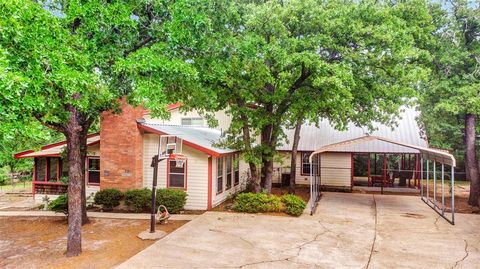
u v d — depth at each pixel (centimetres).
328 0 1394
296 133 1866
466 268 827
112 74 973
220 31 1218
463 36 1661
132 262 844
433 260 880
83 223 1273
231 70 1248
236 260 868
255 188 1577
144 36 1084
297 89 1458
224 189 1750
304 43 1260
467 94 1501
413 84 1584
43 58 707
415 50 1327
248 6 1294
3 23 614
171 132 1598
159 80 941
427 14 1495
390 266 838
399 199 1823
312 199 1446
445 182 2603
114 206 1531
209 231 1138
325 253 930
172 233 1111
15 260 905
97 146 1675
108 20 877
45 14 730
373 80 1433
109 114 1509
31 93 688
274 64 1312
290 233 1127
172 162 1579
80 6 862
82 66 786
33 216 1464
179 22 976
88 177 1683
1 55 602
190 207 1551
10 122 662
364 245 1005
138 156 1570
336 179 2197
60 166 1808
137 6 973
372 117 1714
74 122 934
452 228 1207
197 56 1167
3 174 2725
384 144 2145
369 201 1756
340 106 1362
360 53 1301
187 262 848
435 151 1334
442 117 1800
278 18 1280
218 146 1469
